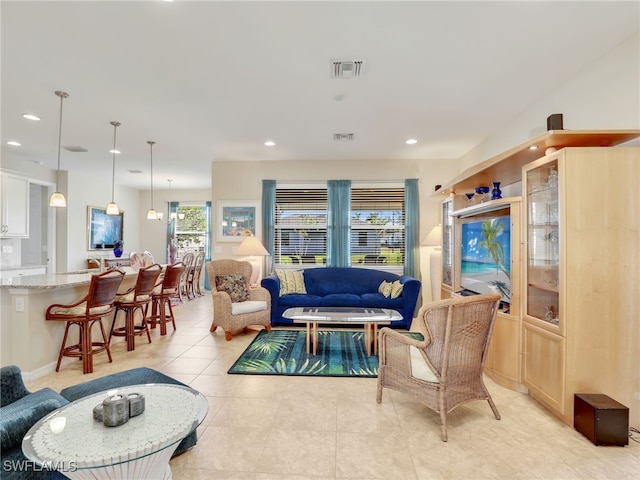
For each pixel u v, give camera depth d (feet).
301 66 8.70
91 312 10.22
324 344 13.00
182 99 10.70
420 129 13.47
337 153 17.35
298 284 16.85
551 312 8.25
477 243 11.62
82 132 13.93
